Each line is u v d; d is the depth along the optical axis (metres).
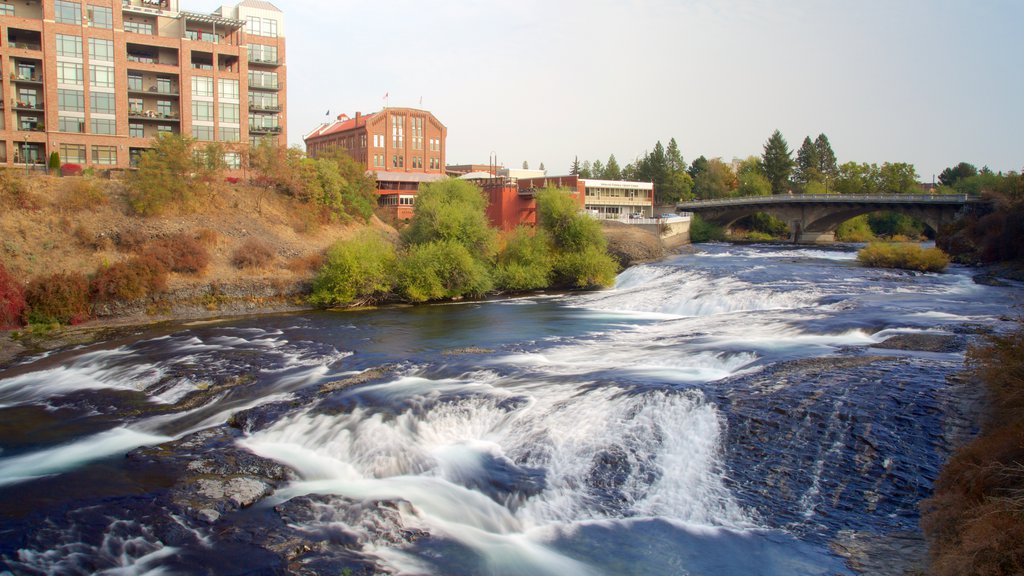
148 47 72.19
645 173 159.12
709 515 15.45
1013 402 15.88
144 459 18.23
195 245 45.66
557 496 16.45
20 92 65.62
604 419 19.14
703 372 23.42
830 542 14.02
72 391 25.27
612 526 15.36
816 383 19.70
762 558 13.77
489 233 54.56
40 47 66.19
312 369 26.50
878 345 25.03
